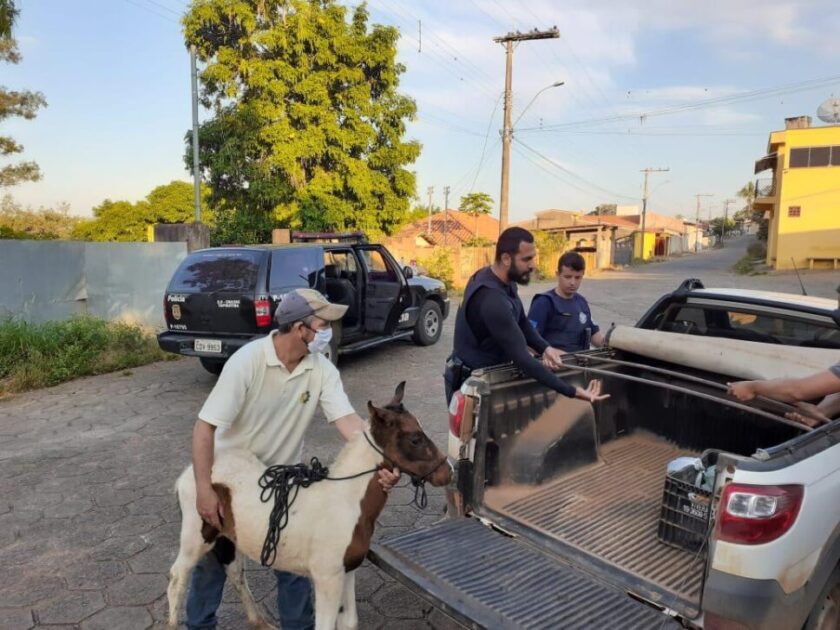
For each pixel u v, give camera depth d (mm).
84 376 8602
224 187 19234
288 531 2445
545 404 3721
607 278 30562
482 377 3236
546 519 3326
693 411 4473
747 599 2135
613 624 2312
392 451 2428
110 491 4781
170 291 7500
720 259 53969
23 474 5121
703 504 2922
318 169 19078
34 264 9945
